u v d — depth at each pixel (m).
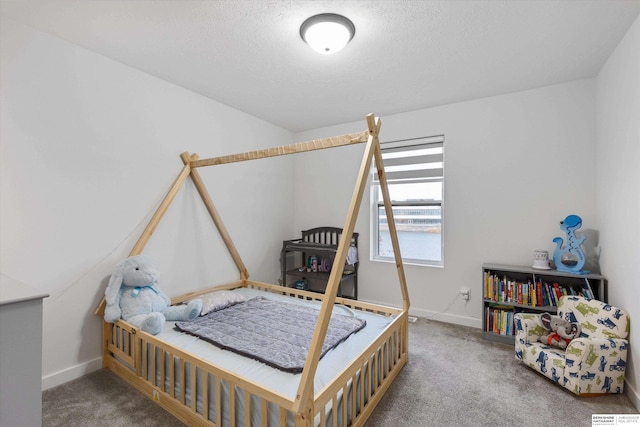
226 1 1.64
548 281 2.75
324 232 3.95
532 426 1.65
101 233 2.27
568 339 2.12
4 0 1.63
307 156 4.22
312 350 1.27
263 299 2.88
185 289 2.89
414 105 3.29
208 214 3.11
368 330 2.18
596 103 2.56
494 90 2.89
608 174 2.29
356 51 2.16
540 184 2.83
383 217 3.77
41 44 1.95
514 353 2.51
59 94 2.04
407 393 1.94
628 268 1.94
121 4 1.67
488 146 3.06
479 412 1.76
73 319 2.12
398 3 1.65
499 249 3.02
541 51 2.17
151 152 2.59
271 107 3.35
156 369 1.88
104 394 1.92
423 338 2.81
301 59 2.29
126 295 2.24
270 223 3.92
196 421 1.60
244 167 3.54
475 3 1.65
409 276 3.47
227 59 2.29
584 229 2.65
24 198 1.89
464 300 3.18
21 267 1.89
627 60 1.94
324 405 1.32
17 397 0.89
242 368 1.62
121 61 2.34
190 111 2.89
